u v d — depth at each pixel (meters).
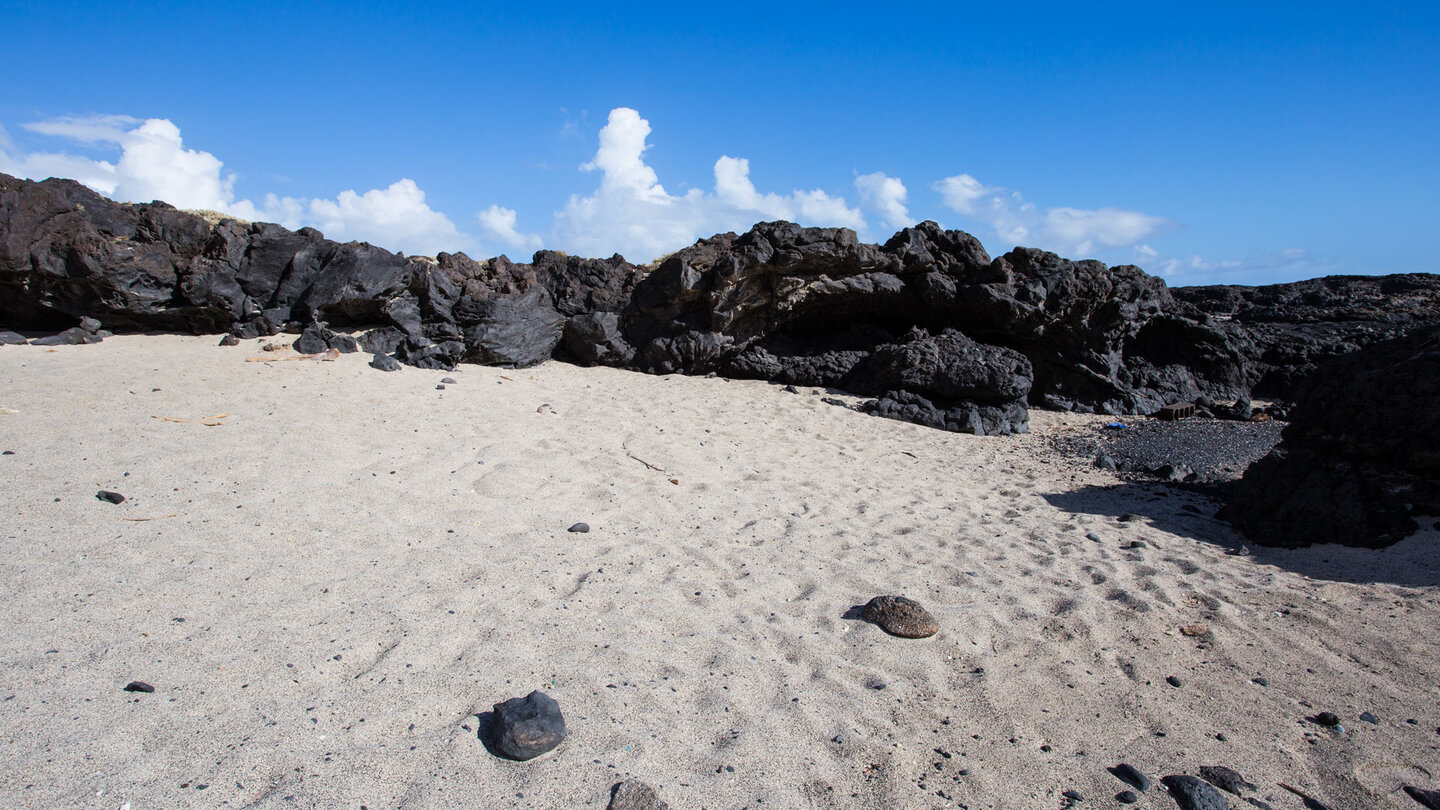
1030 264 13.90
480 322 12.77
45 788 2.76
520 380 12.01
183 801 2.76
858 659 4.31
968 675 4.20
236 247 11.95
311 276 12.24
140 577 4.57
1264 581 5.60
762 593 5.16
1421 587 5.27
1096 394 14.24
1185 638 4.70
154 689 3.45
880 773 3.29
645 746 3.33
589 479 7.61
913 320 14.84
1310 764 3.49
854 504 7.51
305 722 3.30
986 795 3.20
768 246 13.23
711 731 3.50
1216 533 6.96
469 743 3.25
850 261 13.72
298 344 11.39
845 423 11.53
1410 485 6.63
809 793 3.14
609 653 4.14
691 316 14.05
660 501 7.15
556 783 3.04
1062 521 7.20
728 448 9.45
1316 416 7.71
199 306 11.77
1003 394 12.17
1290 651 4.52
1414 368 6.87
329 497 6.28
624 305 14.39
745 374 14.29
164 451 6.88
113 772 2.88
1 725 3.09
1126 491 8.55
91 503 5.63
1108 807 3.15
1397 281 22.36
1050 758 3.48
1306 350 16.89
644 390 12.42
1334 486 6.56
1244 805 3.20
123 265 11.24
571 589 4.99
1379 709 3.92
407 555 5.33
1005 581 5.55
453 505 6.45
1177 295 24.86
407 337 12.19
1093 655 4.46
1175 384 15.02
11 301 11.41
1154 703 3.97
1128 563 5.96
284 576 4.80
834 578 5.50
